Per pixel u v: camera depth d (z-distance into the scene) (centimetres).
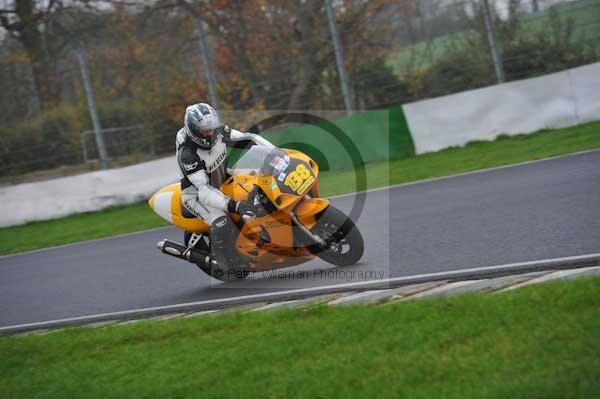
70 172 6072
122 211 5294
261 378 1515
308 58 5900
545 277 1853
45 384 1728
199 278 2770
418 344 1535
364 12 5784
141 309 2427
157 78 6025
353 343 1623
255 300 2239
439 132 4994
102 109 6016
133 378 1669
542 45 5362
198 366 1662
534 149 4288
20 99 6306
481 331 1536
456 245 2444
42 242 4609
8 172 6238
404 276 2167
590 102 4703
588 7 5206
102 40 6194
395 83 5734
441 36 5628
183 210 2552
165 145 5972
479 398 1234
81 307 2655
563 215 2569
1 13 6334
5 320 2677
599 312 1485
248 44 5991
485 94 4906
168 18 6075
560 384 1226
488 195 3256
